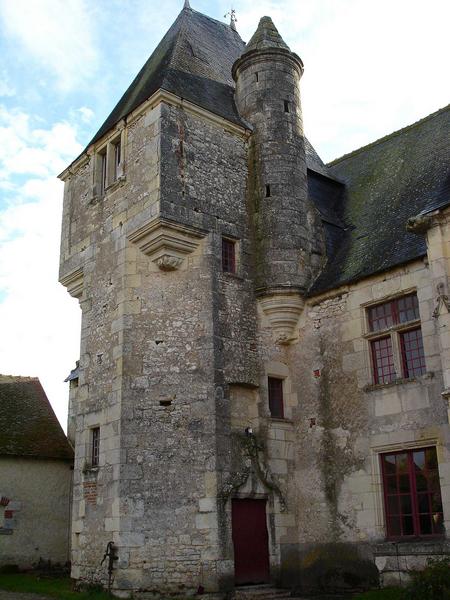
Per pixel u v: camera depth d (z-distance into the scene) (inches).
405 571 379.6
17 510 653.9
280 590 435.8
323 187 606.9
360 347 455.2
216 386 457.4
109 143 553.3
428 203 425.4
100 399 482.3
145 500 435.5
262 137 550.0
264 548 450.0
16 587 507.5
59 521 676.1
